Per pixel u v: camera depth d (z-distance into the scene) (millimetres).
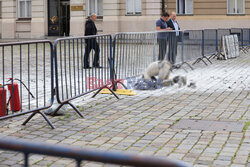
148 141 5449
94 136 5738
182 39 13109
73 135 5805
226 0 27297
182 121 6531
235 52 18078
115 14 29969
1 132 5961
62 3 32719
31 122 6562
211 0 27609
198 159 4707
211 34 16141
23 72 13039
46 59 17219
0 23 34781
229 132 5820
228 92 9203
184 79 10188
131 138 5605
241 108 7477
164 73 9875
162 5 28578
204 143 5316
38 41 6625
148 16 29219
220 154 4875
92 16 14336
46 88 9852
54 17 33031
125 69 9812
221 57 17078
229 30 17859
